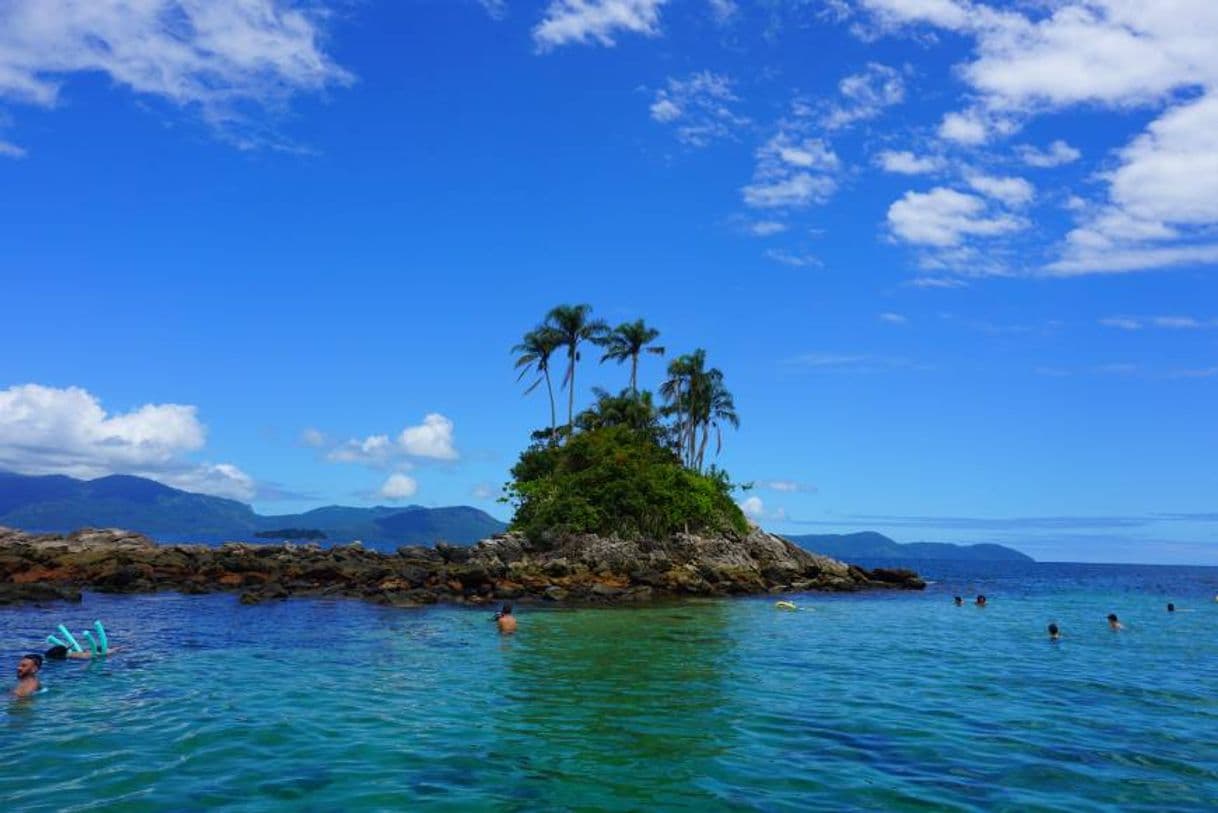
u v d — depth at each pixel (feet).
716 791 33.40
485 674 61.31
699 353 234.38
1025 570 543.80
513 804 31.40
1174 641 90.43
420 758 37.78
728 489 214.07
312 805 31.01
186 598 119.34
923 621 112.06
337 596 123.54
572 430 222.07
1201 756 39.96
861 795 33.19
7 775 34.47
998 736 43.62
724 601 139.74
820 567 197.16
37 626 84.53
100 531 192.75
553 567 153.07
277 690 53.88
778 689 56.85
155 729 42.75
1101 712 50.31
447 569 142.51
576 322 224.94
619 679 59.98
